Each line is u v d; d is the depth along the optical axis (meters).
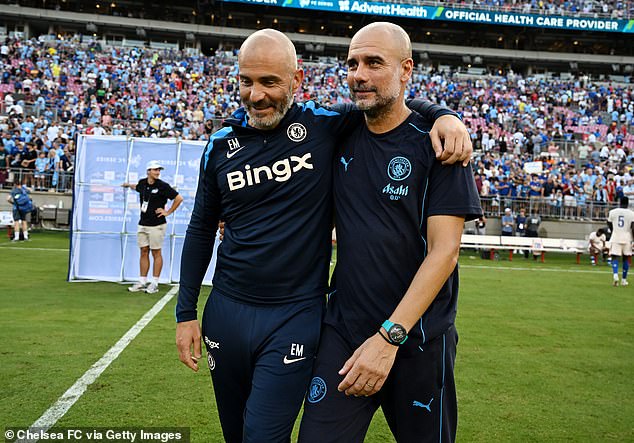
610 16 38.19
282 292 2.25
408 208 2.05
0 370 4.34
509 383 4.50
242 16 39.84
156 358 4.80
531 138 25.62
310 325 2.24
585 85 35.56
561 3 39.62
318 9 36.34
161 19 39.12
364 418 2.12
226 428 2.50
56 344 5.15
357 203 2.14
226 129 2.36
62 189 17.95
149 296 8.05
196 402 3.81
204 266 2.47
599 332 6.68
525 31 40.84
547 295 9.73
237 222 2.31
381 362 1.88
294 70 2.22
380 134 2.15
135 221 9.41
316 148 2.26
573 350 5.70
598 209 19.56
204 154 2.38
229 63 33.88
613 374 4.84
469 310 7.93
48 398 3.79
